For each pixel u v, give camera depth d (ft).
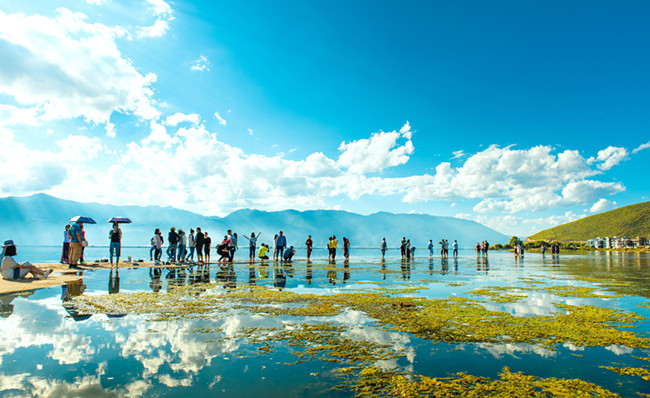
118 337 14.29
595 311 20.97
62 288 29.89
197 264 69.36
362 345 13.71
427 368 11.22
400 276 44.86
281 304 22.80
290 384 9.68
